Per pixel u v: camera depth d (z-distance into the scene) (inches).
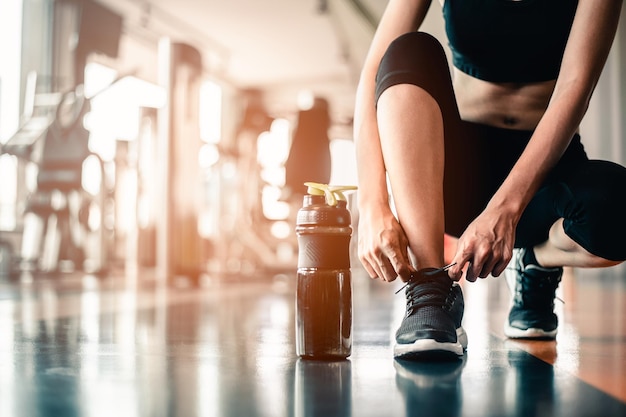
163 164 200.4
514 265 59.5
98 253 225.1
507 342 55.9
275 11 288.0
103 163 221.9
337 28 303.4
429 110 43.8
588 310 101.8
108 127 297.9
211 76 348.2
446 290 42.3
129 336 58.1
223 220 268.2
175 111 201.5
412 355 41.2
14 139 204.4
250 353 46.2
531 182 41.6
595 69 43.5
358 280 245.8
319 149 240.8
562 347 52.2
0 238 192.1
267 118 292.2
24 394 29.6
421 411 26.2
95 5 227.9
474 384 33.1
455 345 40.8
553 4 49.6
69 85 222.7
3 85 259.4
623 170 47.0
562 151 42.8
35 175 209.8
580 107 42.9
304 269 42.8
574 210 47.6
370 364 40.3
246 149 289.1
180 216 201.9
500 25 50.2
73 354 45.0
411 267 41.7
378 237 41.2
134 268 230.8
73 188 198.8
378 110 44.9
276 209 302.8
